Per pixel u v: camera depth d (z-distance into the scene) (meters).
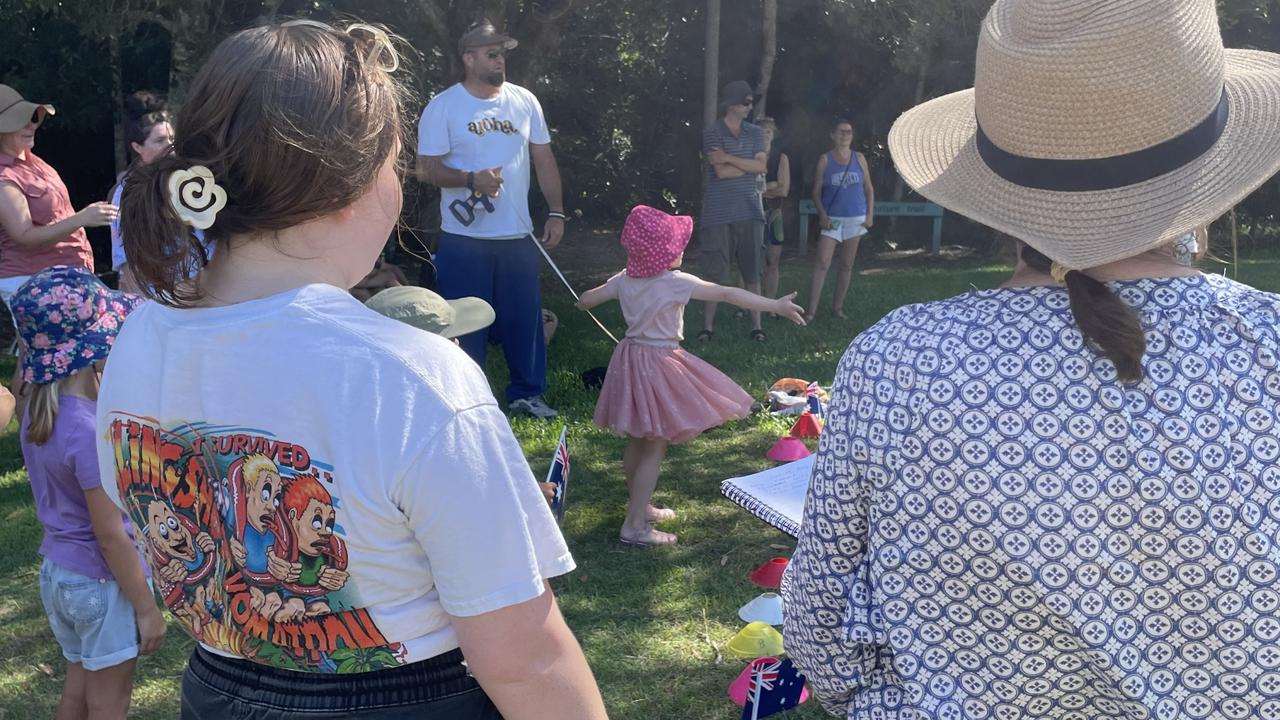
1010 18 1.38
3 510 5.29
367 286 7.28
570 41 15.63
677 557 4.56
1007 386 1.29
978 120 1.45
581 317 10.15
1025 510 1.27
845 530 1.43
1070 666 1.32
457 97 6.23
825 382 7.39
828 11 13.97
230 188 1.22
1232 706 1.28
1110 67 1.27
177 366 1.27
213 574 1.30
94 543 2.81
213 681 1.35
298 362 1.21
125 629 2.84
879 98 15.82
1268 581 1.25
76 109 12.36
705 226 8.58
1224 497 1.24
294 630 1.25
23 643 4.04
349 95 1.24
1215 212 1.27
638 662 3.73
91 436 2.68
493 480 1.20
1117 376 1.26
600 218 17.95
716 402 4.53
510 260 6.38
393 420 1.18
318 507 1.19
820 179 9.55
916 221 16.19
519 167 6.35
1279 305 1.32
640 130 17.47
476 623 1.20
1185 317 1.29
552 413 6.59
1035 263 1.39
